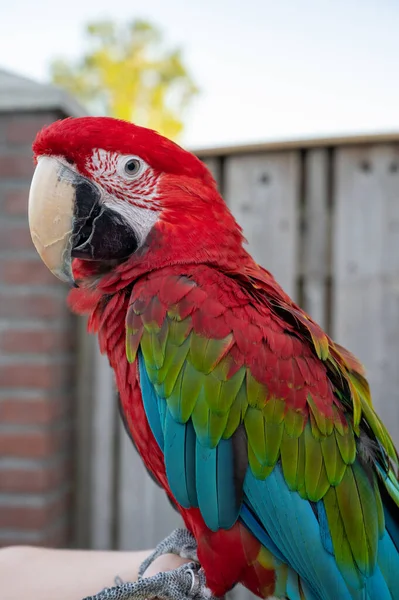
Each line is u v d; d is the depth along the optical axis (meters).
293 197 2.63
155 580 1.61
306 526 1.47
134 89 9.76
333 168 2.61
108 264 1.71
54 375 2.73
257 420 1.45
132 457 2.87
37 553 2.09
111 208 1.62
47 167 1.62
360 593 1.49
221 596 1.60
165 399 1.48
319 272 2.62
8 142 2.68
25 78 3.04
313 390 1.50
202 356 1.44
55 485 2.78
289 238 2.64
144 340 1.49
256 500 1.47
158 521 2.83
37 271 2.70
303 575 1.49
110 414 2.90
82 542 2.97
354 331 2.58
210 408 1.44
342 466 1.51
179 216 1.61
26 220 2.69
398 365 2.55
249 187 2.68
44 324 2.70
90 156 1.60
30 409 2.70
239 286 1.54
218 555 1.52
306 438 1.48
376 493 1.56
